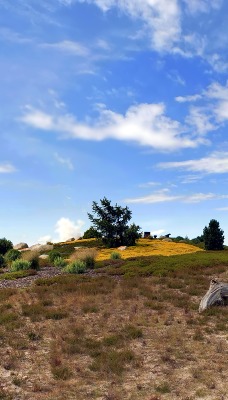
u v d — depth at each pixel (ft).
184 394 33.22
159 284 88.63
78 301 70.13
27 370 39.73
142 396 33.04
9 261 145.69
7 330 53.36
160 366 39.99
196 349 44.98
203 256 131.85
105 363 40.29
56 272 113.19
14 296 76.33
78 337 49.44
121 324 56.03
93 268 119.85
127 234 200.23
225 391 33.47
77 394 33.81
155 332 52.42
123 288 81.35
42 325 56.08
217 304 67.82
